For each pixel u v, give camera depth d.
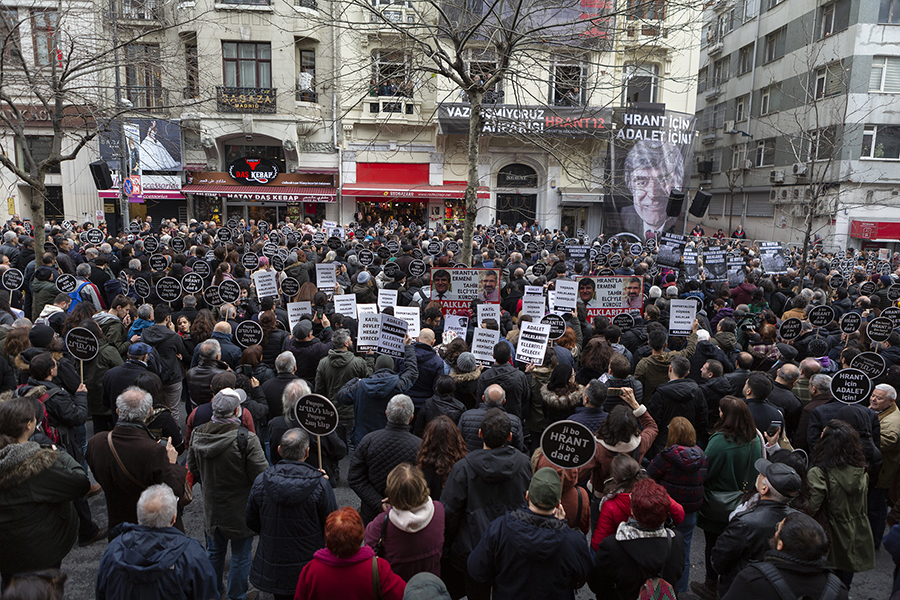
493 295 8.82
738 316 8.81
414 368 6.05
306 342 6.93
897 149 28.03
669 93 27.78
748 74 35.34
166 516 3.07
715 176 39.59
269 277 9.42
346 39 25.17
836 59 27.78
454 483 3.83
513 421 4.71
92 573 4.98
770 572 2.94
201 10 25.14
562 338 7.39
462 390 6.00
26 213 27.56
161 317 7.58
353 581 3.08
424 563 3.55
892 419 5.23
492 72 11.07
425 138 28.92
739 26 36.28
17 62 11.63
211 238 14.75
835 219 28.44
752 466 4.57
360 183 28.80
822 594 2.86
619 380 5.38
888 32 26.84
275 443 4.98
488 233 23.66
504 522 3.24
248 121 26.45
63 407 5.07
